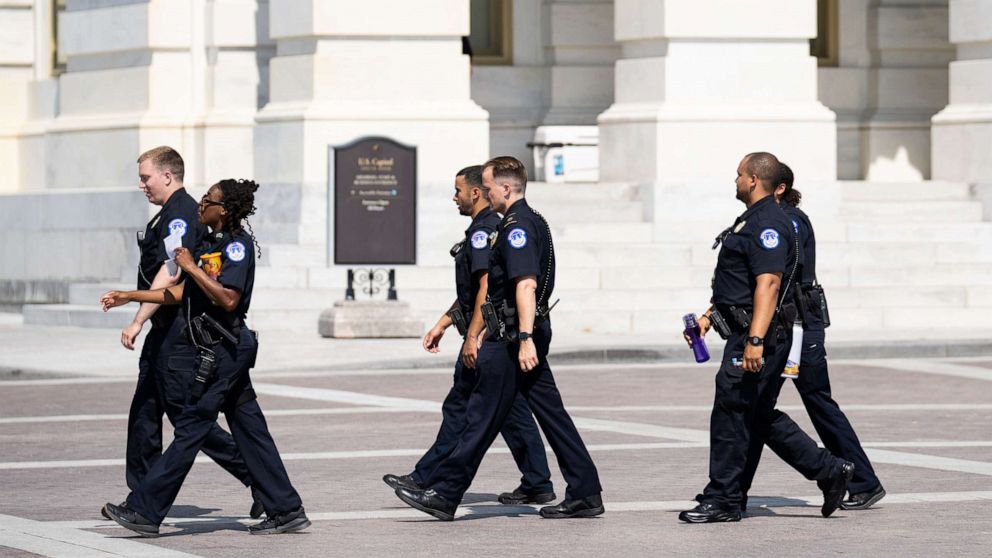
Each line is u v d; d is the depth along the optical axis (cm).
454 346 4566
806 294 2420
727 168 5538
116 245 5862
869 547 2147
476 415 2328
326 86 5475
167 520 2366
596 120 6431
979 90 5869
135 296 2203
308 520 2270
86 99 6222
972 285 5284
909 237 5491
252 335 2238
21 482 2673
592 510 2372
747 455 2350
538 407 2359
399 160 4800
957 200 5844
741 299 2302
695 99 5556
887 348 4603
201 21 5922
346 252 4781
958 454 2930
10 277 6309
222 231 2241
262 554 2106
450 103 5556
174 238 2280
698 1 5538
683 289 5091
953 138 5900
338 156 4772
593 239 5334
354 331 4744
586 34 6444
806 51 5638
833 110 6625
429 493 2322
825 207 5616
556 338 4744
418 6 5528
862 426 3291
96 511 2425
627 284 5134
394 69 5516
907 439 3111
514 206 2331
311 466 2823
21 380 4100
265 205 5522
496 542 2192
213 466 2884
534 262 2294
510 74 6438
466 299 2522
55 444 3084
